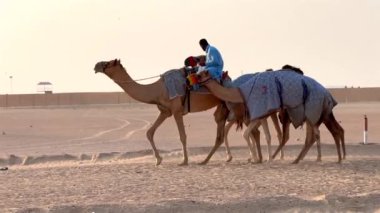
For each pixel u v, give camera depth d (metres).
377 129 55.75
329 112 29.25
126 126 64.12
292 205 19.81
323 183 23.59
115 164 30.25
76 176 26.11
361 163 29.05
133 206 19.42
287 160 30.78
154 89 29.16
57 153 38.12
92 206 19.39
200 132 54.94
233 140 45.69
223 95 28.42
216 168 27.88
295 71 29.98
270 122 62.16
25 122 72.69
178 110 29.12
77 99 141.88
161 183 23.98
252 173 26.14
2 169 29.05
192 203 19.78
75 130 59.28
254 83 28.34
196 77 28.69
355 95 145.38
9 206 20.17
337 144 29.36
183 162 29.20
